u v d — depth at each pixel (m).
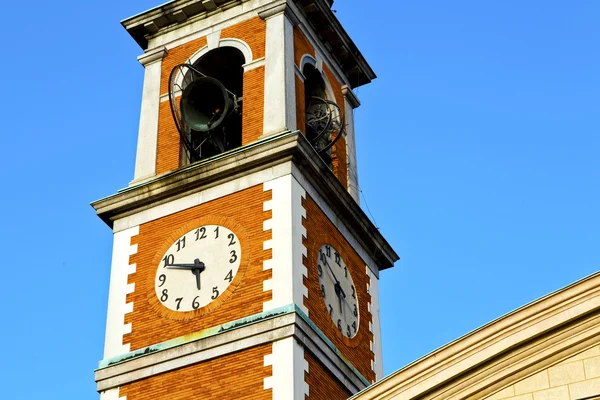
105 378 32.47
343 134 39.47
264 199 33.34
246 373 30.44
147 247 34.56
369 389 24.06
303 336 30.89
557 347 23.06
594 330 22.97
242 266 32.47
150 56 39.31
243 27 38.16
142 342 32.69
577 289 23.20
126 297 33.88
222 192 34.28
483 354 23.41
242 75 39.47
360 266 36.47
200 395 30.75
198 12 39.25
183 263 33.56
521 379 23.16
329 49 40.78
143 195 35.28
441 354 23.70
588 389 22.52
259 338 30.77
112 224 35.94
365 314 35.62
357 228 36.69
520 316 23.41
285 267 31.73
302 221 33.12
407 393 23.72
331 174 35.16
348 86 41.38
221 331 31.47
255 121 35.56
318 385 30.88
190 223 34.25
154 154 36.88
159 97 38.31
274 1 38.16
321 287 33.03
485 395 23.30
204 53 38.28
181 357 31.67
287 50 37.00
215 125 35.47
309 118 38.56
